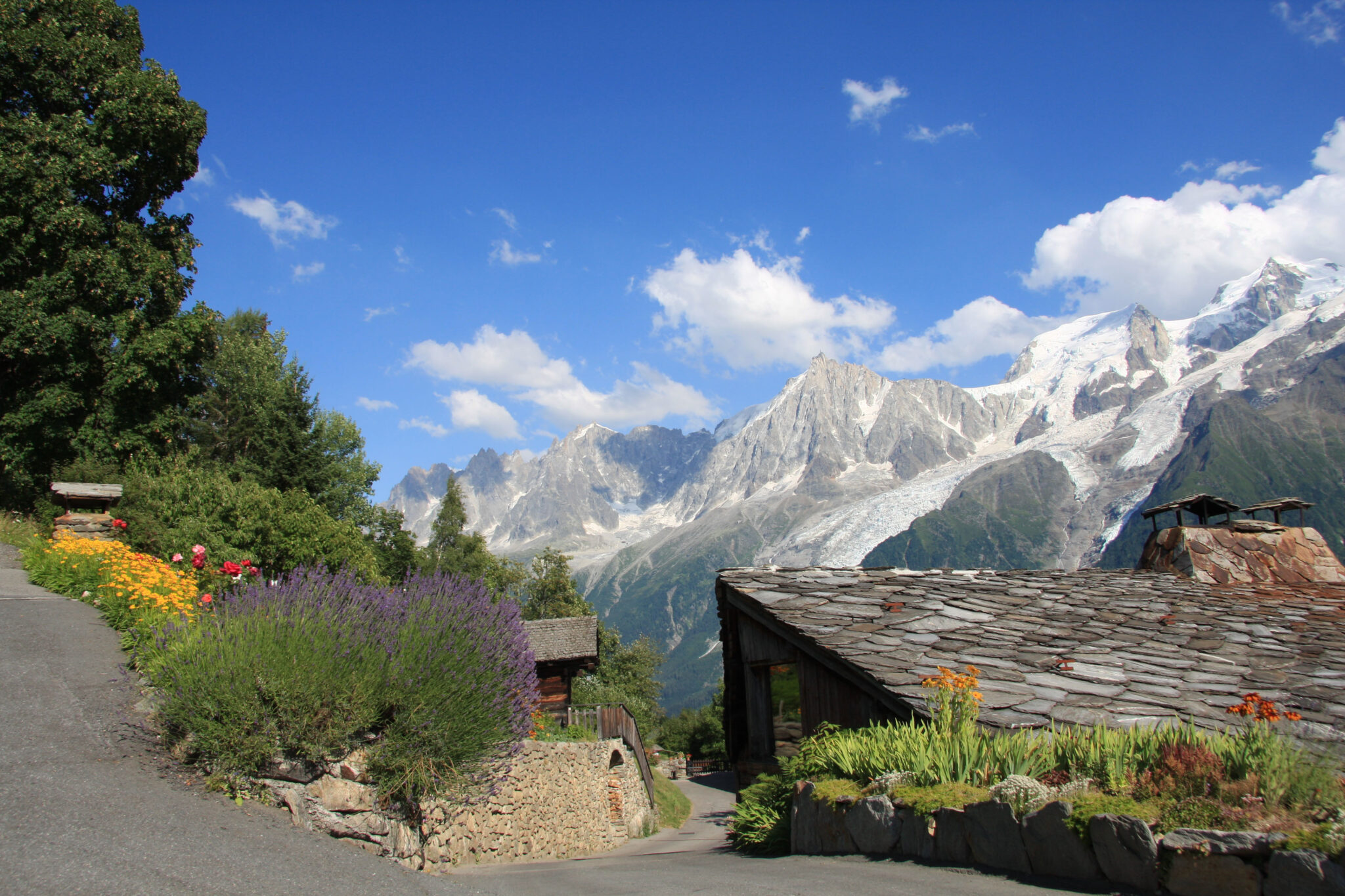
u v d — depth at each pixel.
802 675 11.30
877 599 11.89
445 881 6.55
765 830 8.57
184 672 7.27
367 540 43.88
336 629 7.89
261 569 21.73
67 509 20.20
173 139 30.34
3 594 12.71
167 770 6.95
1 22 27.52
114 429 28.30
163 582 12.14
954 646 10.20
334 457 45.16
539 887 7.06
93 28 29.98
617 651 73.38
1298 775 4.43
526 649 10.15
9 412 27.53
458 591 9.77
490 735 8.74
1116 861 4.39
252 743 6.94
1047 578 13.91
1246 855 3.88
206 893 4.82
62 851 4.98
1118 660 10.02
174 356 28.75
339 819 7.27
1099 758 5.48
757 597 11.83
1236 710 6.11
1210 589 13.45
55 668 9.00
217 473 28.28
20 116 27.88
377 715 7.68
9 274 27.55
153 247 30.25
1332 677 9.55
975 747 6.32
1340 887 3.48
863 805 6.48
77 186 28.52
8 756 6.44
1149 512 17.38
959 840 5.50
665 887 6.27
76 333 27.38
